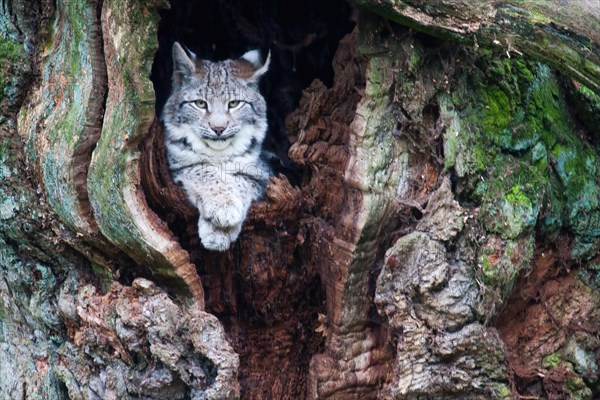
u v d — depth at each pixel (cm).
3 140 995
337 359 1007
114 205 927
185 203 1078
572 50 917
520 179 988
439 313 944
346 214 982
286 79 1538
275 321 1104
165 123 1233
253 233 1080
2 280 1067
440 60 969
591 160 1058
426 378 945
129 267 989
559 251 1048
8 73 996
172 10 1488
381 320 1001
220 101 1212
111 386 955
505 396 950
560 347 1036
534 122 1023
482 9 915
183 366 927
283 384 1102
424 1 909
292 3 1522
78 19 941
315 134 1070
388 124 977
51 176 961
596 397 1043
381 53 961
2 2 1004
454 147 966
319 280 1083
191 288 959
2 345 1083
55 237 993
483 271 952
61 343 1033
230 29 1554
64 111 960
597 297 1047
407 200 977
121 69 912
